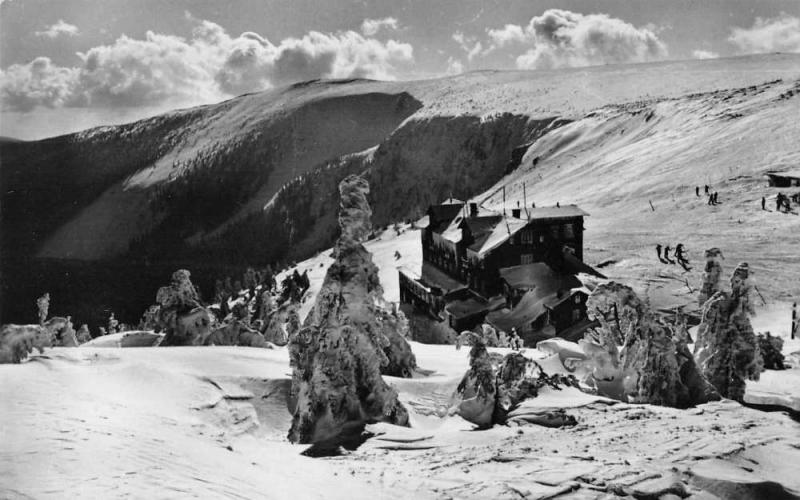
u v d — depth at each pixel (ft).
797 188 272.72
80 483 38.40
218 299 535.19
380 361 80.12
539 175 485.15
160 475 42.60
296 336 80.74
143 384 81.46
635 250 247.91
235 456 53.98
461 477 55.31
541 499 50.90
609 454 62.13
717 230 252.62
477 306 242.78
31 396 61.98
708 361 94.63
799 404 88.84
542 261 245.04
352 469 57.36
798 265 211.00
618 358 94.89
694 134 392.68
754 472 58.75
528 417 77.36
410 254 360.28
